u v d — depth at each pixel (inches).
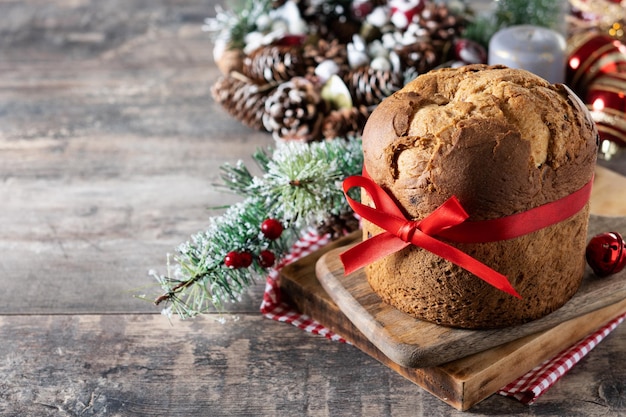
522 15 51.7
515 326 34.8
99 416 34.6
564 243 34.6
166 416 34.5
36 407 35.0
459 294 34.2
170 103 51.9
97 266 40.8
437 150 33.2
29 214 43.9
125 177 46.2
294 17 50.9
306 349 36.7
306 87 46.6
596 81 47.0
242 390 35.3
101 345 37.1
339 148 40.5
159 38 58.3
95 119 50.6
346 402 34.7
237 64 50.4
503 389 34.8
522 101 33.5
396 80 46.1
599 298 35.8
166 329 37.7
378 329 34.9
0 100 52.3
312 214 39.7
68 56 56.4
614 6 49.9
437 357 34.1
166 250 41.6
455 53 48.1
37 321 38.2
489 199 33.0
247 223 37.9
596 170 43.3
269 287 38.5
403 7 49.4
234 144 48.3
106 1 63.1
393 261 34.9
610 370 35.4
